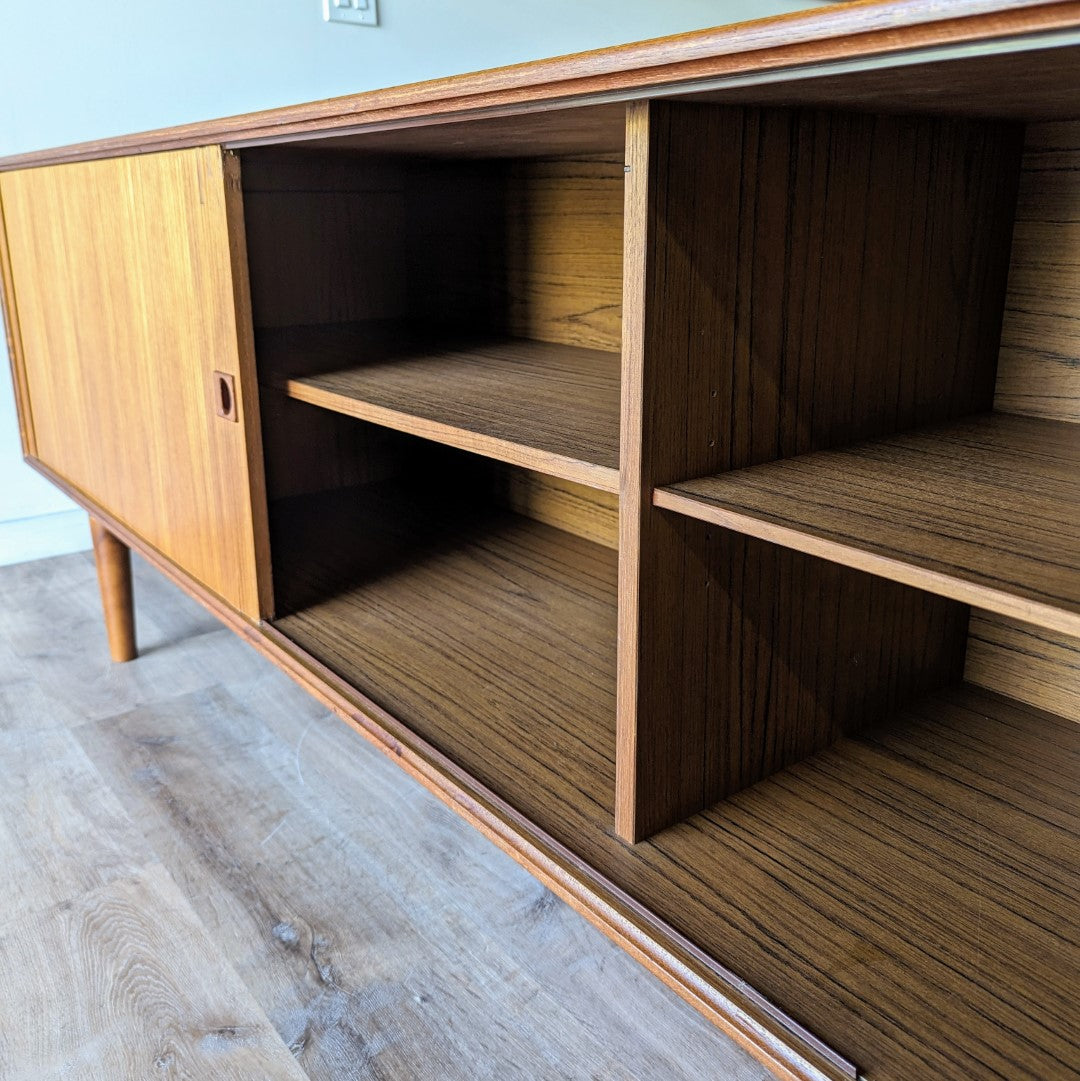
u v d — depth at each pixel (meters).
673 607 0.62
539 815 0.68
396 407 0.82
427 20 2.01
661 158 0.52
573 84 0.53
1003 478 0.60
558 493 1.30
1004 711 0.83
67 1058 0.78
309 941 0.90
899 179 0.66
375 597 1.08
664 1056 0.78
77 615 1.62
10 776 1.16
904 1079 0.48
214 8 1.77
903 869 0.63
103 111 1.72
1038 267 0.76
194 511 1.08
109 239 1.11
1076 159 0.72
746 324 0.60
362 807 1.10
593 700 0.85
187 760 1.20
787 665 0.72
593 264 1.13
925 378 0.74
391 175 1.35
